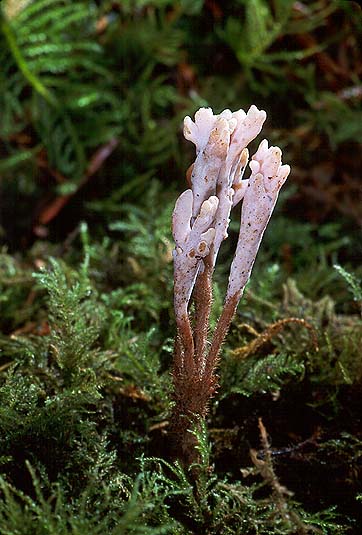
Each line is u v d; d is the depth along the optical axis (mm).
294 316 302
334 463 273
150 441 275
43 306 324
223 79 404
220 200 249
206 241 245
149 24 398
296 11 395
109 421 275
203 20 408
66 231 378
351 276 298
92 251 333
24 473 257
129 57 396
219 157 244
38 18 375
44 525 237
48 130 382
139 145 389
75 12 392
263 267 345
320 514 260
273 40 401
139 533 242
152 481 252
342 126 389
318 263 362
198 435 256
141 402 282
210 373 256
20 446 258
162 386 281
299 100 405
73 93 385
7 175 375
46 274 288
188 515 256
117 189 390
